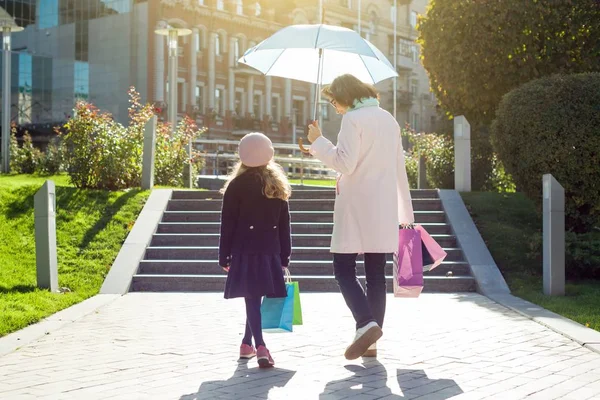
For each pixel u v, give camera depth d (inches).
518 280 416.8
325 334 281.0
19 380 207.6
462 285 418.9
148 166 598.5
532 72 658.8
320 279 421.7
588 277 424.5
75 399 186.4
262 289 223.1
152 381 206.4
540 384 201.0
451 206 522.0
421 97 2655.0
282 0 2251.5
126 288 409.7
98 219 508.4
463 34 664.4
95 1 2101.4
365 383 204.1
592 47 658.8
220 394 191.8
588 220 446.9
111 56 2068.2
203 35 2064.5
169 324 304.3
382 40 2516.0
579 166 431.5
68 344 261.6
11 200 526.6
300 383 204.2
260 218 227.1
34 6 2261.3
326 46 271.1
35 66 2228.1
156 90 1978.3
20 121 2213.3
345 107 241.6
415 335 276.8
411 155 897.5
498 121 471.2
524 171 451.5
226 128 2108.8
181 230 500.7
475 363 228.7
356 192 233.3
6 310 311.6
